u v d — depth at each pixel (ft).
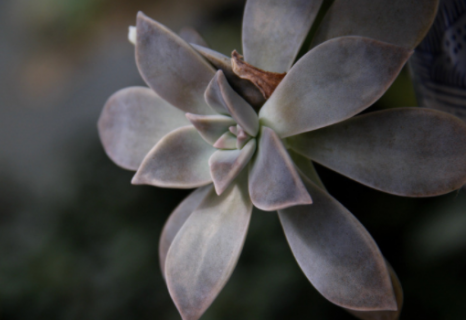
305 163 0.87
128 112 0.91
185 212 0.91
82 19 3.11
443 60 0.83
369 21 0.82
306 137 0.84
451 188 0.79
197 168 0.85
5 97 3.05
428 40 0.84
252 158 0.83
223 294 1.75
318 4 0.84
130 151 0.91
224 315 1.71
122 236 1.99
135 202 2.07
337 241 0.81
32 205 2.27
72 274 1.96
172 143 0.85
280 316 1.68
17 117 2.90
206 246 0.84
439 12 0.81
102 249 2.00
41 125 2.80
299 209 0.83
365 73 0.77
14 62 3.21
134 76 2.78
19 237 2.08
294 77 0.80
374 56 0.76
